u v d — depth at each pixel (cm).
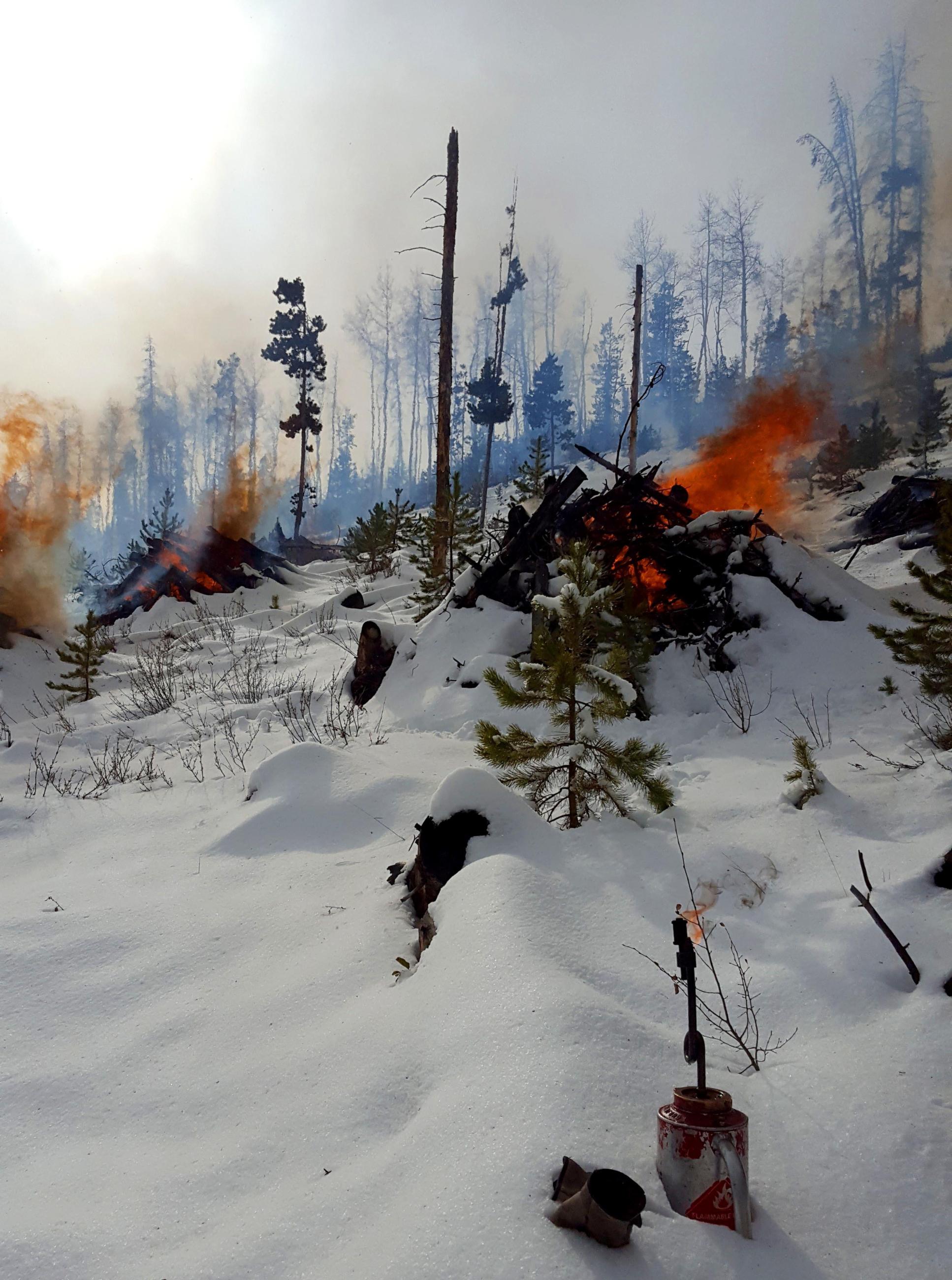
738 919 378
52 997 386
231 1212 230
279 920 445
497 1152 216
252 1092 291
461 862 430
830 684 747
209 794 696
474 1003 292
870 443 2692
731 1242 196
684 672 834
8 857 610
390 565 2069
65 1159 270
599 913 371
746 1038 296
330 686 1036
